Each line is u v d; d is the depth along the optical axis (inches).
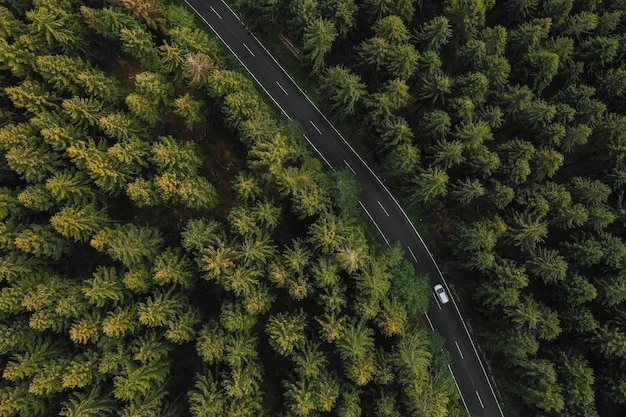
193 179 1875.0
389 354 1819.6
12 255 1727.4
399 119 1951.3
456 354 2177.7
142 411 1648.6
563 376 1878.7
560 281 1940.2
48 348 1728.6
